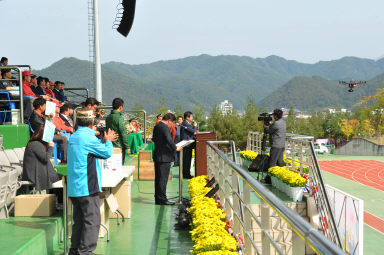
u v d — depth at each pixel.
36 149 5.33
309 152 10.45
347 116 129.62
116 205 5.64
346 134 110.38
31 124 6.79
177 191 9.38
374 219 21.66
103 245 5.16
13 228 4.52
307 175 10.55
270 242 2.50
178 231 5.82
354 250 12.53
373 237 18.05
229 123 80.00
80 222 4.30
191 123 11.69
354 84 62.22
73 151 4.14
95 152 4.15
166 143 7.66
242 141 79.88
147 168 10.94
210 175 7.95
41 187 5.32
